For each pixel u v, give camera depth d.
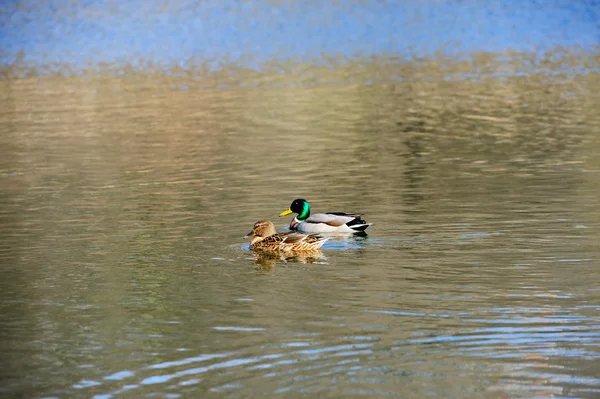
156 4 68.75
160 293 13.29
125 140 28.70
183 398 9.37
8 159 26.12
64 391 9.77
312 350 10.61
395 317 11.81
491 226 16.72
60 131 30.80
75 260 15.27
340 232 16.61
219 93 38.97
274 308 12.39
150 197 20.42
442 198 19.33
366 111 33.50
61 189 21.67
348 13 65.12
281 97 37.47
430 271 14.01
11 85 43.16
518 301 12.38
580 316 11.66
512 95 36.28
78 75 45.78
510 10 64.19
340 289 13.20
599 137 26.66
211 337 11.27
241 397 9.29
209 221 17.97
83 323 12.04
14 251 15.99
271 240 15.49
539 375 9.64
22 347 11.20
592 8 63.84
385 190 20.45
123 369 10.30
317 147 26.58
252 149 26.53
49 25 61.72
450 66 45.94
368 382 9.53
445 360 10.14
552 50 51.06
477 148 25.70
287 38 57.75
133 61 50.53
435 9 65.25
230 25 61.84
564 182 20.52
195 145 27.52
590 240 15.49
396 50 52.44
